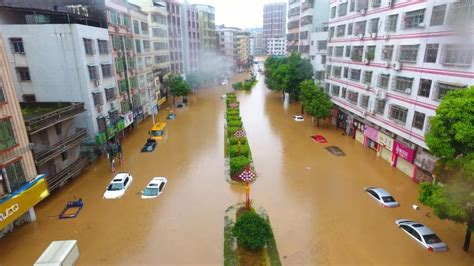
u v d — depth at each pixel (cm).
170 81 6134
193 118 5106
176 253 1786
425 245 1777
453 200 1488
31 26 2861
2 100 1803
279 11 17550
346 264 1672
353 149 3469
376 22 2933
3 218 1730
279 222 2069
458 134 1456
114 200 2392
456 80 1989
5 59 1822
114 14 3734
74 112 2731
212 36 9844
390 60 2725
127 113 4012
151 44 5716
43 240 1916
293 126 4503
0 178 1772
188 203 2342
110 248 1836
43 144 2425
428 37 2219
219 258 1744
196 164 3114
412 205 2253
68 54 2930
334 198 2381
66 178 2541
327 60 4325
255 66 15850
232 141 3403
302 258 1723
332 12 4044
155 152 3481
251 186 2598
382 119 2922
